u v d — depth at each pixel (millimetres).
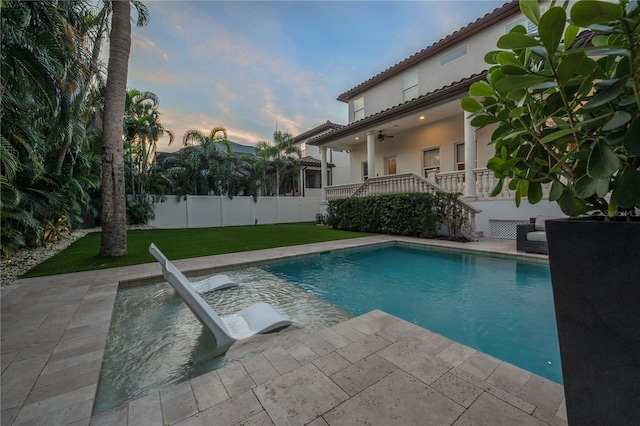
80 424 1699
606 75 1082
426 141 12344
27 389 2043
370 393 1876
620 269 884
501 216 8523
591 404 972
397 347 2494
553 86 1027
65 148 7465
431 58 12359
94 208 12844
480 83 1354
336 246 7977
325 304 4141
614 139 951
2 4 4105
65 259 6379
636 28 826
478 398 1801
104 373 2432
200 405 1817
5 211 5496
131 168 14359
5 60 4949
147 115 14180
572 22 863
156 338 3064
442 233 9094
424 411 1693
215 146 16703
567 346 1025
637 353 858
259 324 3162
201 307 2758
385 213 10422
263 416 1701
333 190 14883
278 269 6273
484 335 3203
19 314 3400
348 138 14312
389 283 5242
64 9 5289
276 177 19500
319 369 2172
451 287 4922
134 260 6250
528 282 5020
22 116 5633
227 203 16859
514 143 1397
